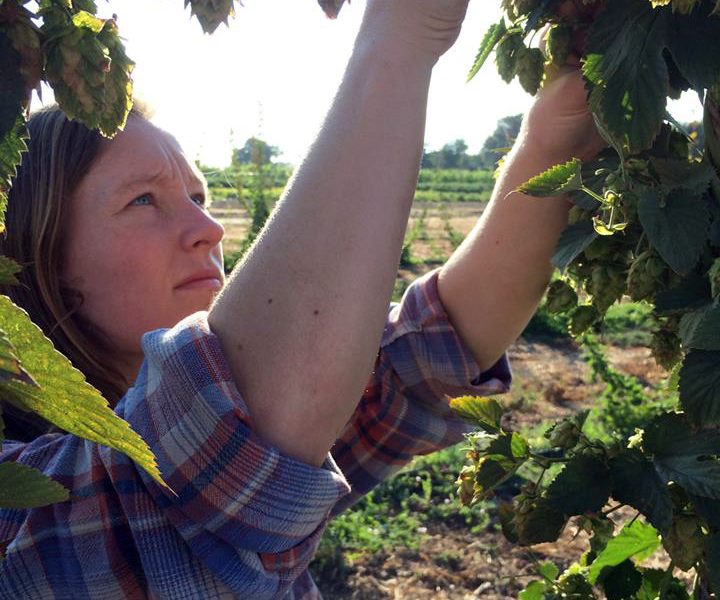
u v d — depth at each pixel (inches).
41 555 40.2
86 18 24.4
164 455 37.4
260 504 36.6
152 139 56.6
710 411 41.6
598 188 47.5
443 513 265.6
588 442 49.0
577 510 47.0
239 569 37.5
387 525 257.1
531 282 59.8
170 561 38.1
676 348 48.1
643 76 42.6
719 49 42.0
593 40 43.6
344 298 35.8
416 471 294.5
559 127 54.1
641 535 58.6
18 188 54.2
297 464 36.4
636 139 42.9
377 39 37.5
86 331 56.7
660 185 44.2
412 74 37.4
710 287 43.6
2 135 23.6
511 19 50.9
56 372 22.1
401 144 36.9
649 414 339.9
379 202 36.3
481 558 239.9
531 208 57.2
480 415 53.1
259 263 36.7
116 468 38.6
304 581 59.3
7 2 23.6
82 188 54.3
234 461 36.2
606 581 61.1
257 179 501.7
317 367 36.0
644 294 45.3
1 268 23.3
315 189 36.3
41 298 55.1
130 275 55.2
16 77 23.7
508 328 62.5
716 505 45.2
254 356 36.5
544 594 62.0
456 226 1346.0
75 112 24.8
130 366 58.6
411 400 66.1
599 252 47.6
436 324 63.2
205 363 36.7
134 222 55.1
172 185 56.4
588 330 53.7
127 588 40.1
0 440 24.0
